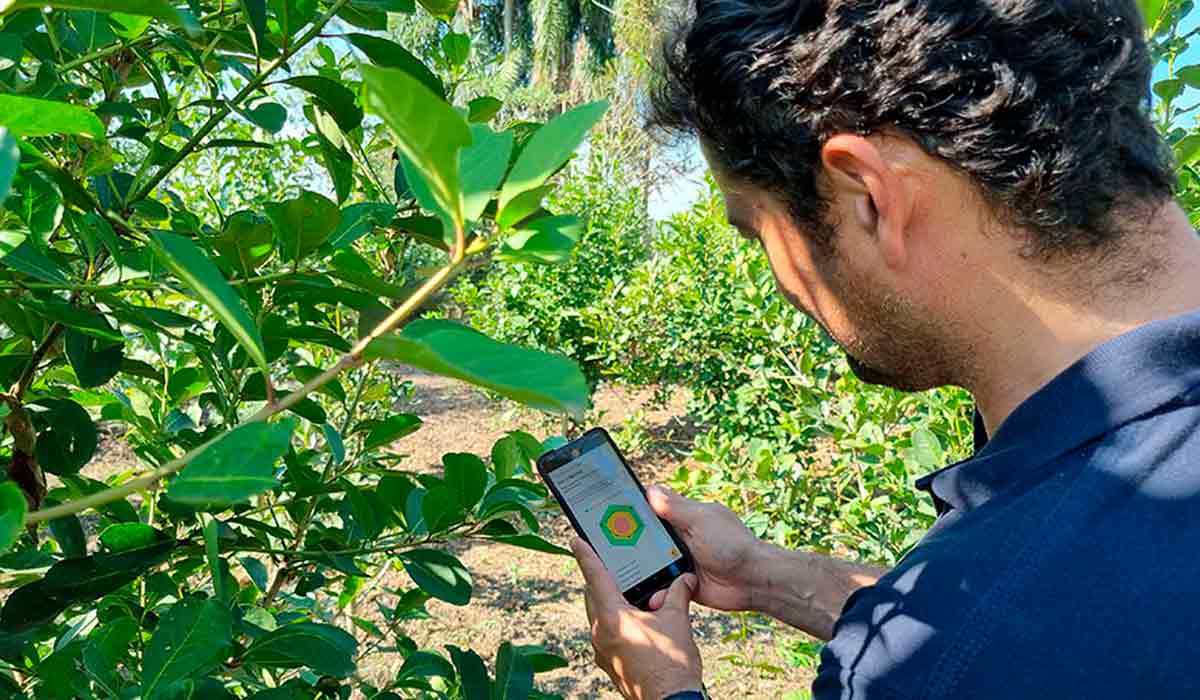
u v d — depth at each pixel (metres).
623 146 9.84
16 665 1.03
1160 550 0.57
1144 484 0.60
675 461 7.16
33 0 0.48
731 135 0.79
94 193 0.97
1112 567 0.58
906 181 0.70
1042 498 0.63
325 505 1.28
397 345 0.35
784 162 0.75
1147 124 0.72
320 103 0.97
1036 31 0.66
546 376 0.35
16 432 0.90
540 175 0.37
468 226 0.39
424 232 1.03
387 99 0.32
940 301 0.72
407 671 1.21
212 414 1.56
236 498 0.36
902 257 0.72
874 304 0.76
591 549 1.16
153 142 0.99
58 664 0.85
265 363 0.39
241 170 3.54
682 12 0.82
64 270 0.86
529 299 7.46
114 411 1.29
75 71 1.09
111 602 1.04
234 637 1.04
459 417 9.58
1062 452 0.64
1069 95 0.66
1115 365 0.64
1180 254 0.70
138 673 1.02
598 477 1.28
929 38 0.67
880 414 2.39
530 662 1.16
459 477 1.00
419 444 8.45
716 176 0.85
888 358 0.80
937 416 2.17
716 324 5.48
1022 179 0.66
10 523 0.34
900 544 2.33
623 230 8.56
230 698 0.76
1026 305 0.70
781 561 1.30
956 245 0.70
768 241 0.84
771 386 3.49
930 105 0.67
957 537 0.67
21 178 0.77
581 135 0.37
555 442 1.29
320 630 0.96
